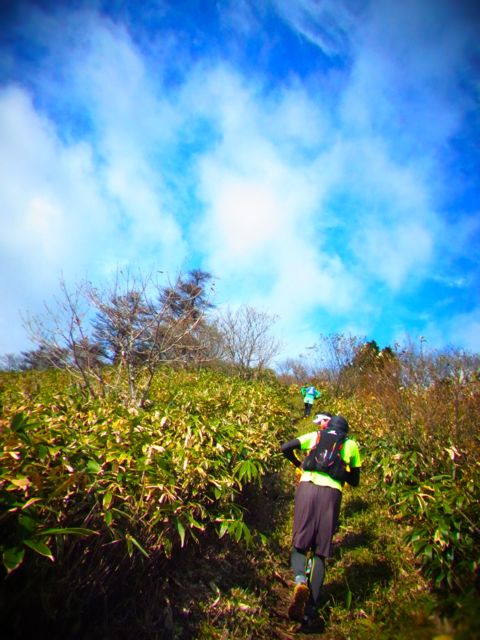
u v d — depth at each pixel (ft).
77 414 14.10
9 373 35.01
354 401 38.32
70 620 8.01
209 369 51.37
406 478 16.14
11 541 7.23
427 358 23.15
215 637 9.18
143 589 9.80
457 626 6.18
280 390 54.03
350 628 9.68
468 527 10.94
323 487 11.32
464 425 17.80
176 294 24.41
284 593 11.95
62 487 7.86
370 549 13.58
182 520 10.44
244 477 14.89
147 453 11.09
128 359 22.15
